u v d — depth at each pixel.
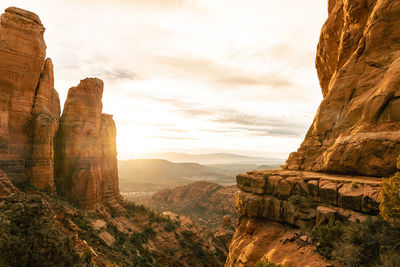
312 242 14.17
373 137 16.50
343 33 24.64
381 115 17.05
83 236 26.92
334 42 28.25
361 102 19.33
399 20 18.67
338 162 18.30
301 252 13.80
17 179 32.56
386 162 15.39
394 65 17.44
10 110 33.00
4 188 23.12
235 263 19.17
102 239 31.73
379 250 10.49
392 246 10.27
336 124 21.33
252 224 20.19
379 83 18.56
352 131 18.83
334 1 31.56
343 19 26.59
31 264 10.88
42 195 32.09
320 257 12.52
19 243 10.64
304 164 22.66
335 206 15.20
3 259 9.87
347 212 14.12
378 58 19.58
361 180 15.27
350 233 11.91
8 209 11.59
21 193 12.55
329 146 20.95
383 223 11.43
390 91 16.70
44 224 12.11
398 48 18.44
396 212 10.60
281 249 15.20
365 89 19.78
